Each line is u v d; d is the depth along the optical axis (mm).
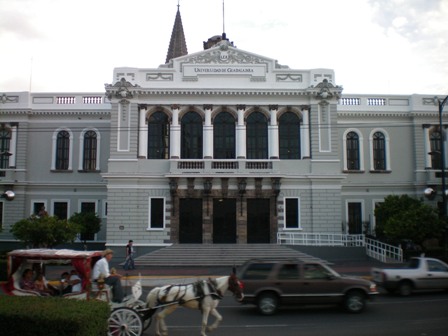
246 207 40875
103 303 11555
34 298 11711
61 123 47250
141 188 40938
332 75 42469
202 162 40812
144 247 40156
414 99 47625
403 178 47188
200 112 42250
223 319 17406
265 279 18156
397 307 19578
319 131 41875
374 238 42406
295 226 40938
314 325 16078
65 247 45438
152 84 42188
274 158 41250
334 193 41156
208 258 36406
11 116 46938
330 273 18422
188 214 40875
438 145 47625
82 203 46625
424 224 33031
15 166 46219
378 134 47875
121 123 41500
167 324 16641
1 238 45312
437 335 14453
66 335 9789
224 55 42688
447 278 22781
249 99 42094
